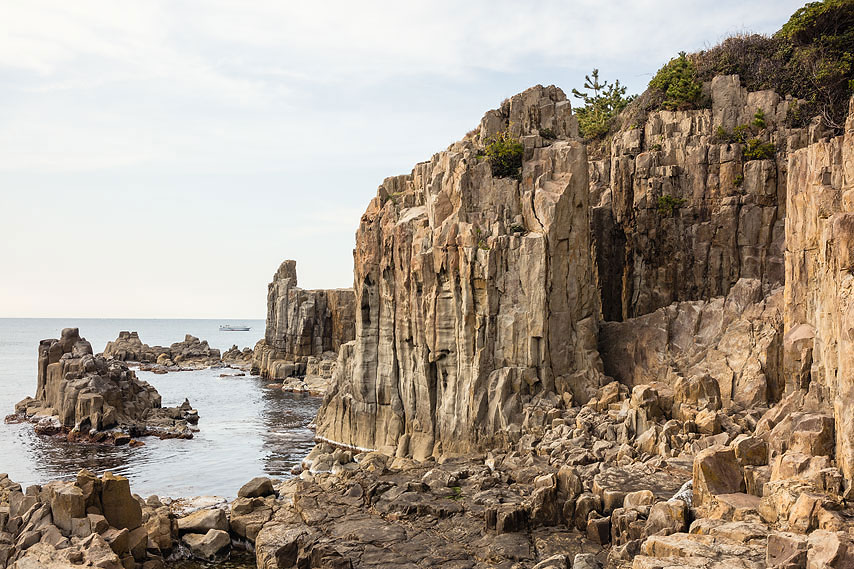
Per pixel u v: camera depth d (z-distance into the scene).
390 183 64.75
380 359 58.25
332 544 31.53
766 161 57.06
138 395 82.50
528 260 48.50
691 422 39.12
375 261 59.09
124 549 32.34
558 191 50.66
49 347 90.69
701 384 42.66
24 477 56.06
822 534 21.12
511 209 51.59
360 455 55.62
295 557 30.83
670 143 62.44
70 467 59.44
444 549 30.58
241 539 37.34
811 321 38.94
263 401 100.75
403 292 55.72
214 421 82.88
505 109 56.75
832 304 31.44
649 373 49.97
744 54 67.38
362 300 59.12
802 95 62.19
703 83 66.38
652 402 41.53
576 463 37.72
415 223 55.53
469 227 50.09
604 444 39.16
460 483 38.62
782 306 46.56
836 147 37.38
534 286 48.25
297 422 82.06
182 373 142.50
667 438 37.91
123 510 34.16
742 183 58.28
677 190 61.06
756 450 29.66
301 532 32.97
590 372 49.88
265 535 32.97
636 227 62.69
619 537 29.11
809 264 39.19
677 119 64.62
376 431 58.34
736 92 62.84
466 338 49.62
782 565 20.77
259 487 42.88
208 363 157.00
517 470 38.47
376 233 59.25
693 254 59.50
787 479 26.08
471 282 49.44
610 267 63.75
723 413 39.97
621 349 52.53
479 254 49.09
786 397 36.88
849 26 64.50
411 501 35.88
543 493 32.50
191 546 36.28
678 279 60.19
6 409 93.19
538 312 48.09
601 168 68.31
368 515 35.31
